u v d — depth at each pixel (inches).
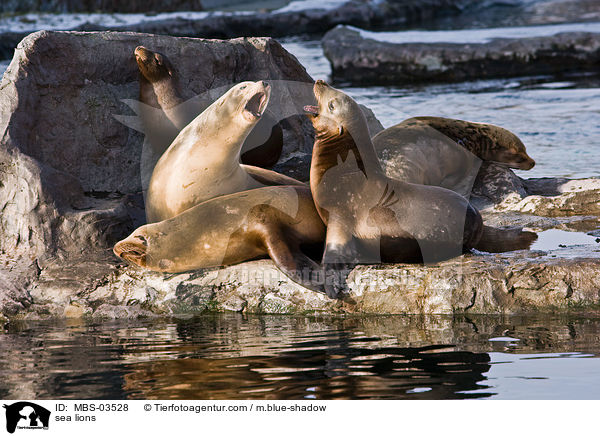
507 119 1398.9
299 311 597.9
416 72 2032.5
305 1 3115.2
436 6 3314.5
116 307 615.8
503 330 529.0
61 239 677.9
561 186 879.1
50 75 745.6
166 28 2469.2
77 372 461.1
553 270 582.2
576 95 1641.2
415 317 573.6
